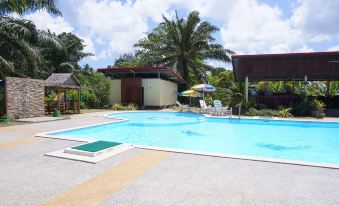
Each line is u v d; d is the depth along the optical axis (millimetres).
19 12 15125
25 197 3730
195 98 30828
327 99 21484
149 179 4500
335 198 3756
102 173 4801
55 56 32531
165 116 19000
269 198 3742
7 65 16078
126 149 6668
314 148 9539
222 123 15602
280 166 5316
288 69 18797
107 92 27422
